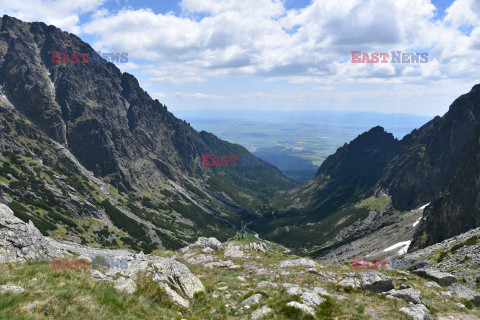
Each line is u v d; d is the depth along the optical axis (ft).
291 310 68.59
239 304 78.79
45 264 70.03
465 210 413.59
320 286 99.66
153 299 66.74
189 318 61.77
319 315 68.18
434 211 549.54
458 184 467.93
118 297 58.13
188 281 83.20
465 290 103.65
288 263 147.43
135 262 82.74
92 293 55.57
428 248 244.83
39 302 46.09
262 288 94.48
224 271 137.80
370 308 74.79
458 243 213.87
